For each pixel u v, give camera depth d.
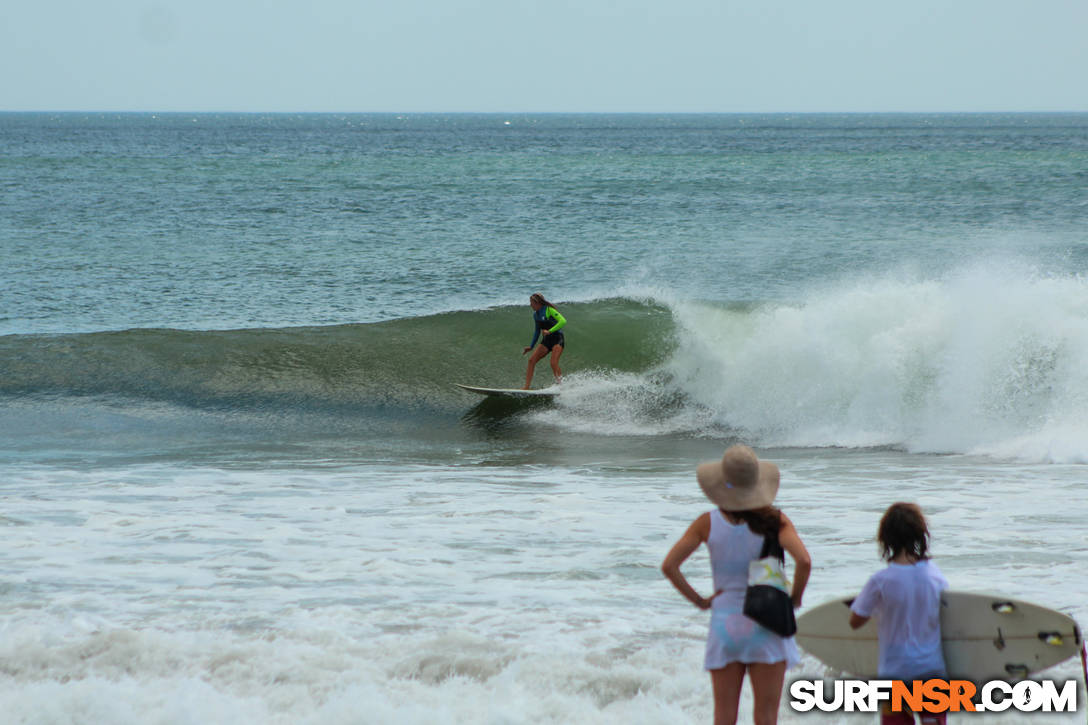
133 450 45.22
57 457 43.62
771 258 102.56
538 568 26.38
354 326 63.91
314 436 48.41
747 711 17.31
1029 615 14.66
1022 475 37.97
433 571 26.09
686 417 51.09
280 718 17.30
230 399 53.47
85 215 149.00
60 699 17.67
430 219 144.25
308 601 23.56
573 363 57.38
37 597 23.86
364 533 30.31
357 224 138.75
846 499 34.28
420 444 46.94
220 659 19.64
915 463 41.41
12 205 162.50
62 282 94.81
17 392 53.47
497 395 53.12
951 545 27.39
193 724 17.08
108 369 56.53
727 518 15.06
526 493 36.34
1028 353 45.91
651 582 25.02
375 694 17.95
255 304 85.69
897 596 14.90
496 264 104.00
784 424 48.94
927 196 167.12
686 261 102.62
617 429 49.84
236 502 34.84
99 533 30.23
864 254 103.12
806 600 22.56
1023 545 27.28
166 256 110.56
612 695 18.06
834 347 49.69
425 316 65.38
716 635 14.83
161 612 22.73
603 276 96.06
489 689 18.36
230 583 25.06
